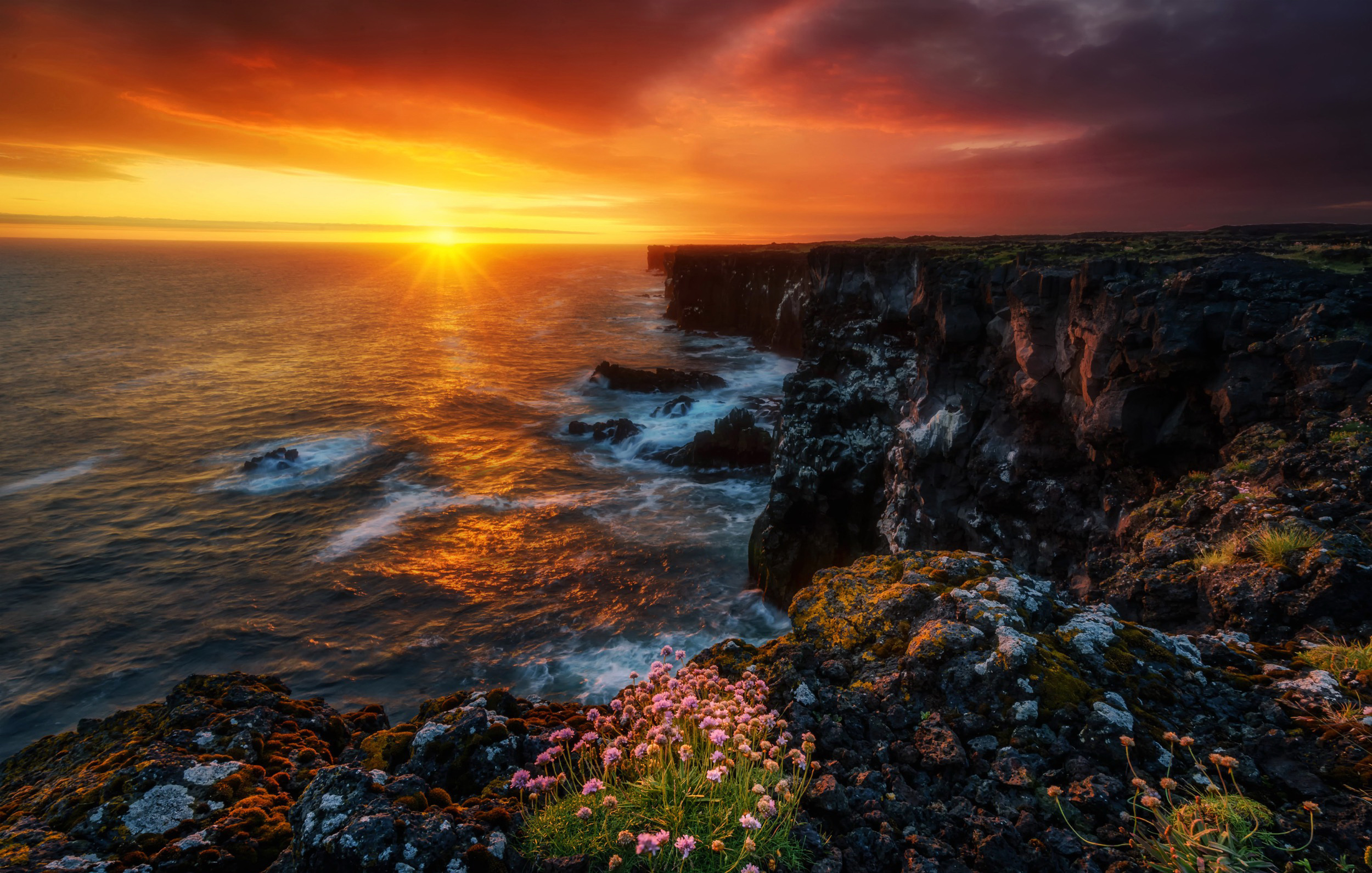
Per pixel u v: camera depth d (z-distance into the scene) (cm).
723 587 2859
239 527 3456
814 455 2859
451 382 6869
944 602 585
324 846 338
